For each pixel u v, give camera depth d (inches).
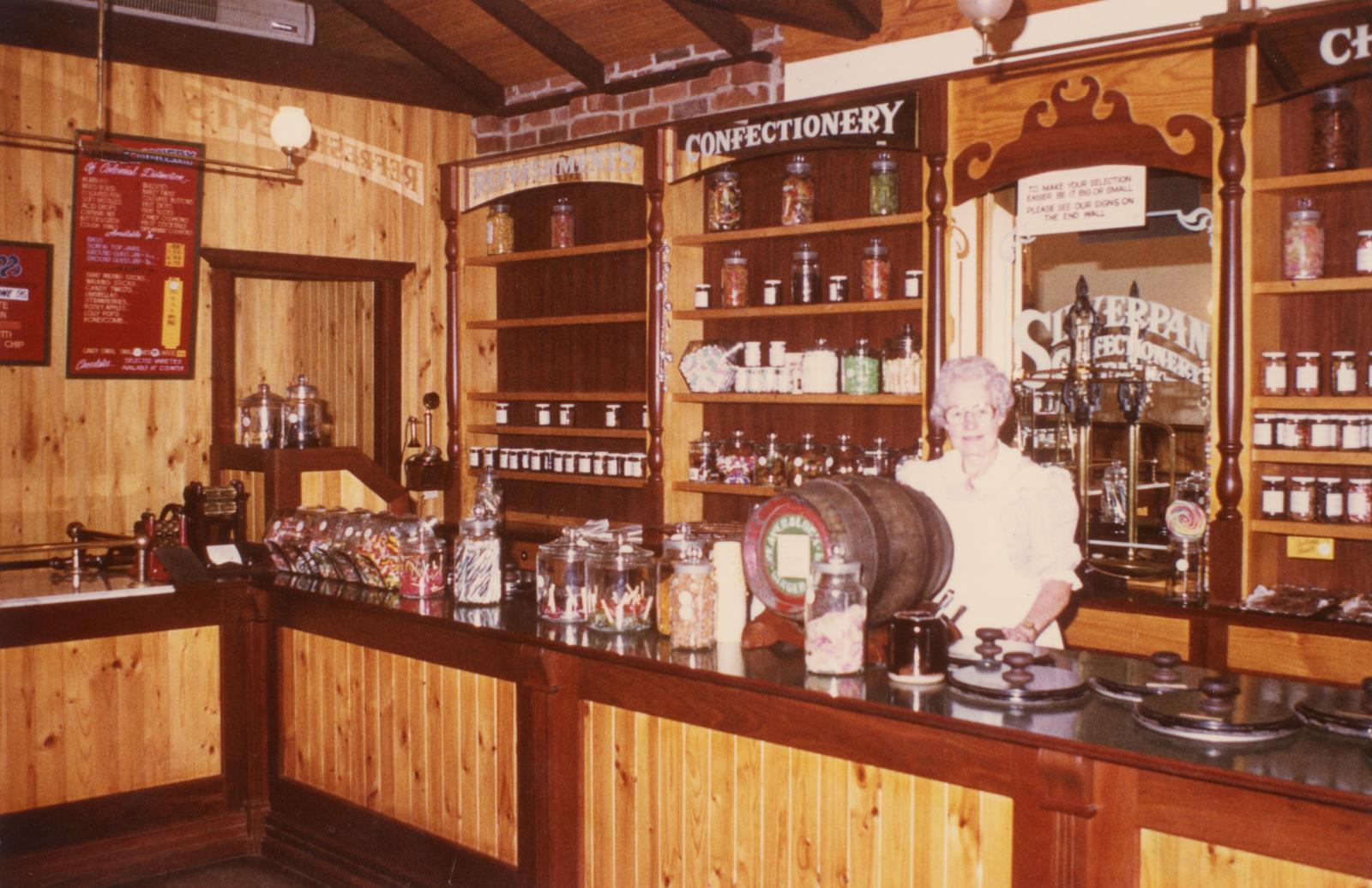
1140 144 153.6
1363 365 152.1
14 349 198.5
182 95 213.5
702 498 216.1
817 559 104.3
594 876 118.2
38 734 155.0
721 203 203.0
